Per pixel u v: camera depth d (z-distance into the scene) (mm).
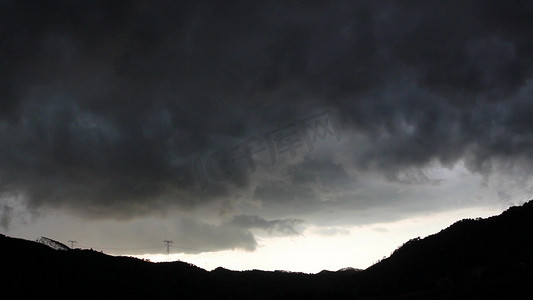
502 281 41562
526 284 38469
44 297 50781
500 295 36844
